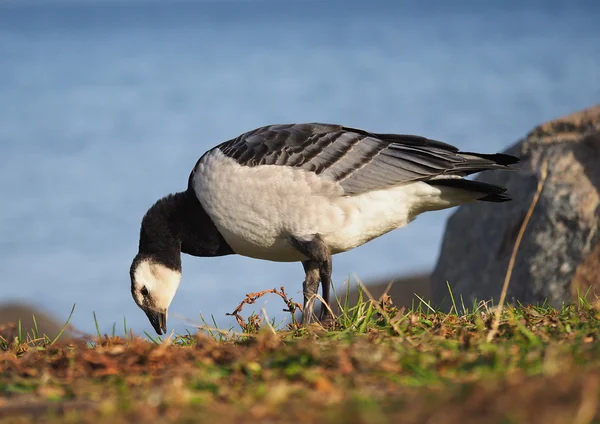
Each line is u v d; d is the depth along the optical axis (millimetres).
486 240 13844
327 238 9938
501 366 6121
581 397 5051
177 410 5539
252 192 9734
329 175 9844
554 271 12570
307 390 5914
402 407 5312
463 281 13938
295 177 9695
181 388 5906
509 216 13531
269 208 9750
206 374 6371
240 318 9328
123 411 5613
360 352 6605
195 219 10453
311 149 9914
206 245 10586
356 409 5238
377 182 9992
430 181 10297
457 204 10547
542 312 8969
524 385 5281
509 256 13297
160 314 11023
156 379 6574
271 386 6000
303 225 9766
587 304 9266
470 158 10289
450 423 4930
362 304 8992
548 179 13211
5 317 20141
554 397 5117
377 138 10273
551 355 5910
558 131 13836
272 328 8172
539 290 12570
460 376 6070
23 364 7324
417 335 7746
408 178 10086
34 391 6504
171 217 10617
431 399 5328
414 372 6176
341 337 7742
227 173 9852
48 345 8508
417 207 10422
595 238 12469
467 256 14109
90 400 6109
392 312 8836
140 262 10891
